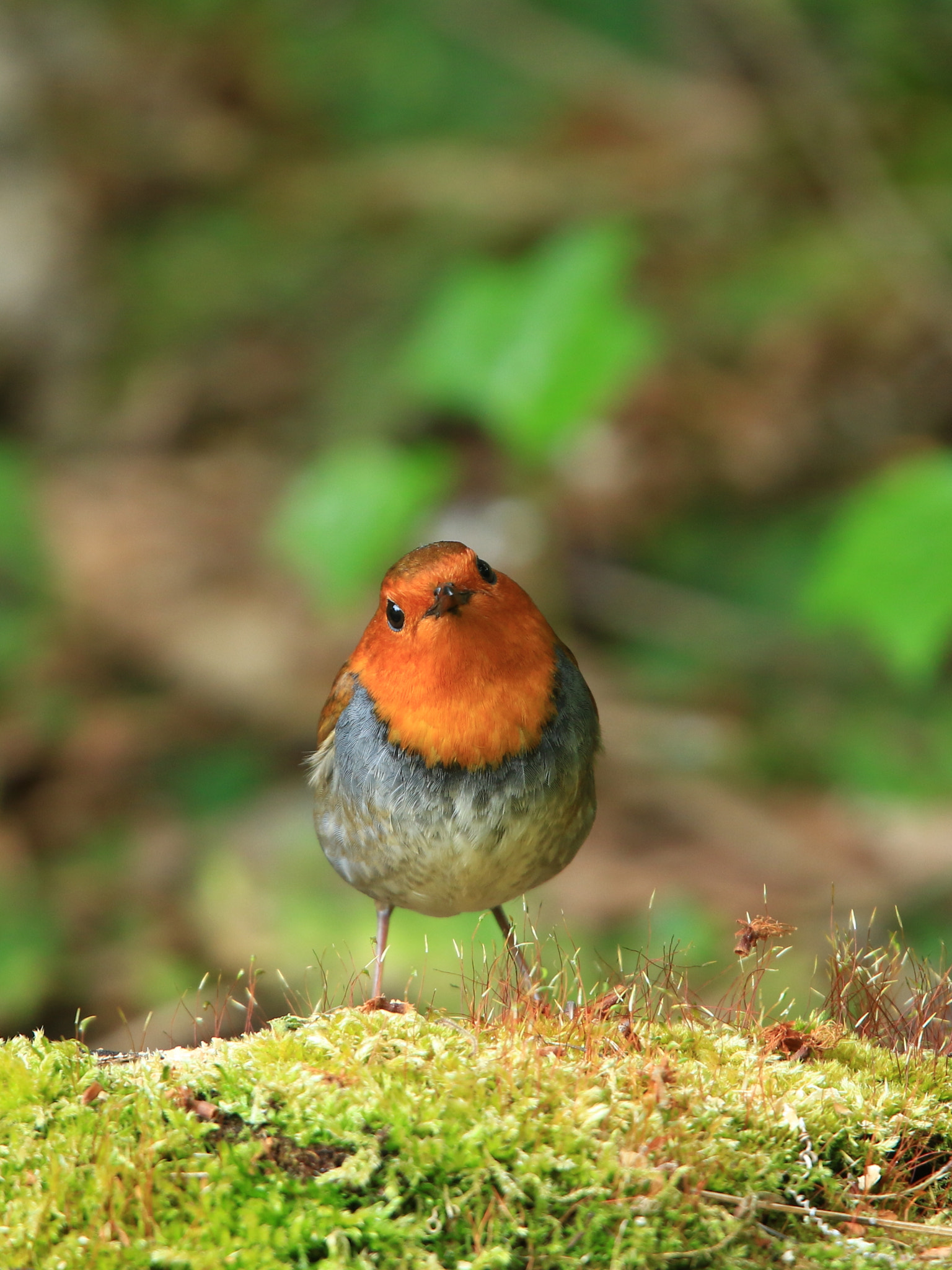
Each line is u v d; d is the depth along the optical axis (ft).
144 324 58.29
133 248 60.75
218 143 62.80
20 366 58.13
